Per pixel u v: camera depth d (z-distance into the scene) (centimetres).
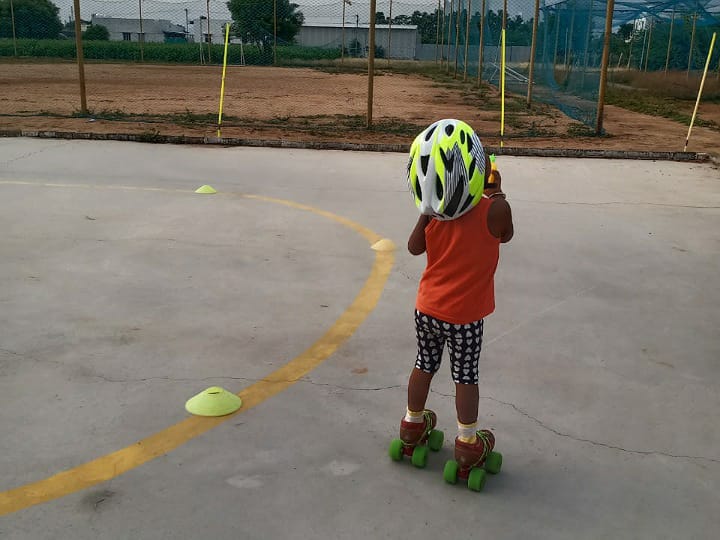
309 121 1505
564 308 470
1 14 4047
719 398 353
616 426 324
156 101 1852
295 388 352
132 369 367
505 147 1129
